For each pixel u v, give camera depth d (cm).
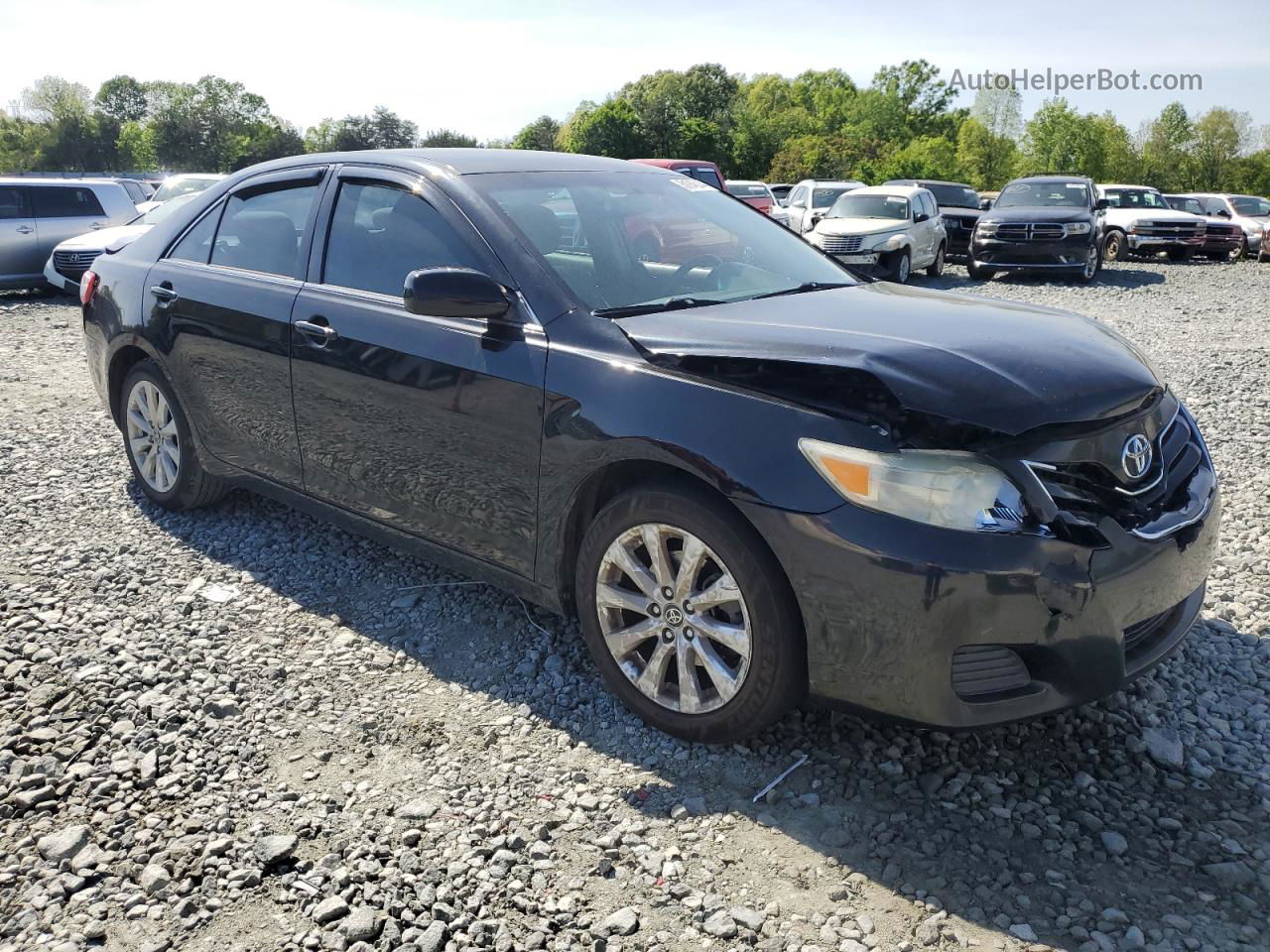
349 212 383
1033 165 8788
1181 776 281
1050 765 286
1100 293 1577
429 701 320
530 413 307
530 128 9762
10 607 380
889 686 252
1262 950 217
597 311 312
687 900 234
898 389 250
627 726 304
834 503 249
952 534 241
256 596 393
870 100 11362
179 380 441
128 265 475
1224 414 680
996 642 246
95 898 233
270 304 393
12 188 1458
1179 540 269
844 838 255
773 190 3294
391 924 225
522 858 248
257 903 232
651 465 290
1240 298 1472
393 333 346
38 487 521
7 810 263
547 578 319
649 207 379
